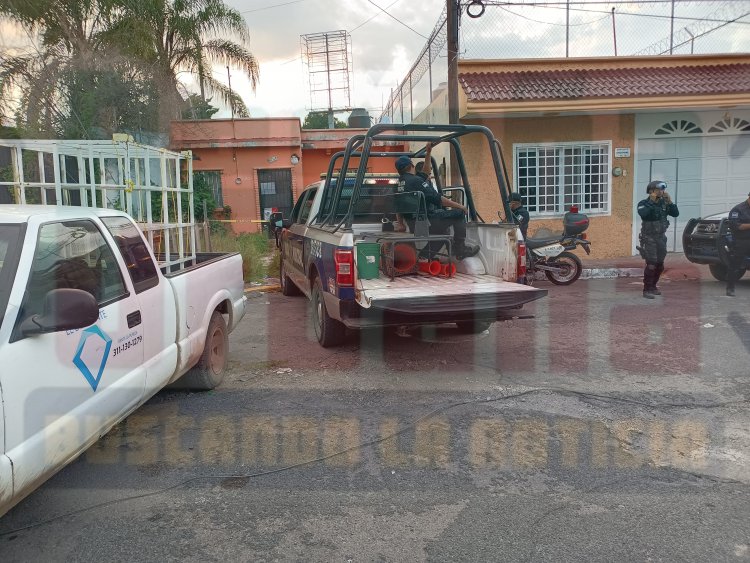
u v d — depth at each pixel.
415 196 6.70
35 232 3.33
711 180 13.70
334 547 3.11
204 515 3.41
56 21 14.38
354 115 24.44
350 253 5.91
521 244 6.34
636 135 13.43
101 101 14.60
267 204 20.08
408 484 3.74
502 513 3.41
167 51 16.67
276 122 19.61
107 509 3.48
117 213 4.35
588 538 3.17
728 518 3.34
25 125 14.09
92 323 3.11
